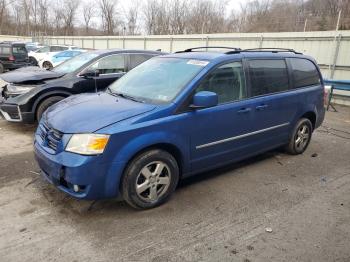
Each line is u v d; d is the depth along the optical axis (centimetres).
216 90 413
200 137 396
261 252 304
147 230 331
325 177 481
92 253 296
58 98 647
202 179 456
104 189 335
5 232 321
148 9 4438
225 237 325
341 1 2931
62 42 3716
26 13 5772
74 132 332
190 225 343
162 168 368
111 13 5425
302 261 294
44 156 350
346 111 1035
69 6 5928
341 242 323
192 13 4144
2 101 647
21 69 771
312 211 381
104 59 707
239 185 442
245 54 459
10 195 393
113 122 338
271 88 488
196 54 453
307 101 551
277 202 399
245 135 452
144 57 757
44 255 292
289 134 539
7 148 559
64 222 341
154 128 352
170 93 388
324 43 1241
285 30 2689
